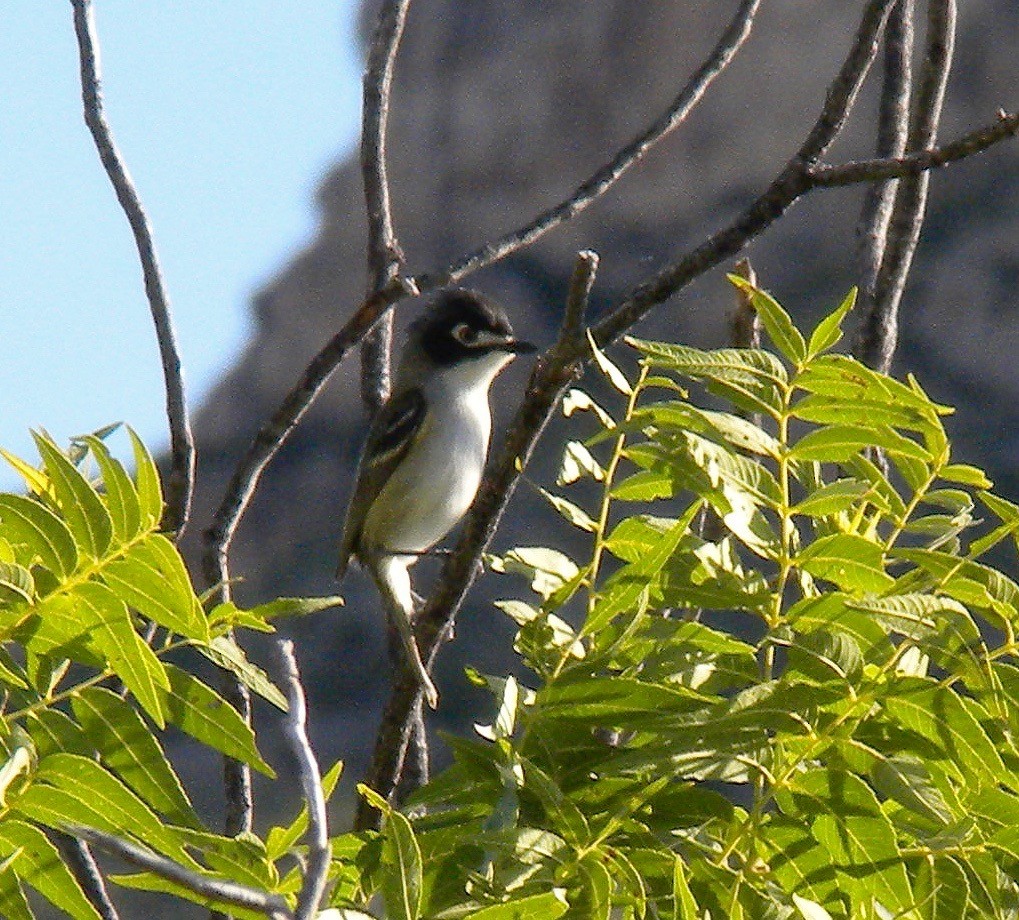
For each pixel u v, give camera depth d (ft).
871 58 28.71
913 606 21.89
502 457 29.43
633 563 23.18
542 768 23.07
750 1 35.53
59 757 19.89
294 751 19.06
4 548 20.11
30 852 20.27
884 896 21.80
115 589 19.57
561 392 28.27
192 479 31.60
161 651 20.61
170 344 31.78
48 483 22.58
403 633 31.30
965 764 21.90
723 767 22.12
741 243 28.53
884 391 24.02
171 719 20.49
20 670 20.67
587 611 24.38
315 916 18.65
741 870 22.39
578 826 21.63
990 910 21.50
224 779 30.73
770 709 21.53
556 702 22.88
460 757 23.35
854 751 21.98
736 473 24.06
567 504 24.52
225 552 32.50
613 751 22.99
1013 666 21.93
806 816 22.26
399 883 20.21
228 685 30.76
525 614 23.94
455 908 20.98
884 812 22.70
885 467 31.99
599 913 20.56
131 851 18.49
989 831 22.44
